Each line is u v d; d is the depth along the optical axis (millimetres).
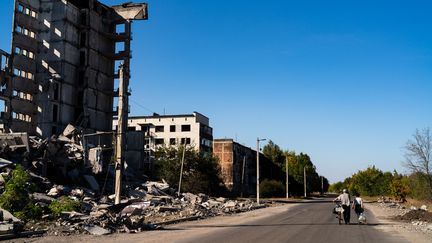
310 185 120375
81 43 74312
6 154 35188
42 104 67125
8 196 18531
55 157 38375
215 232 17719
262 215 31250
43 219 18578
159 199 38312
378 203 67438
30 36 69562
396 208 47812
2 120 60312
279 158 120500
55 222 17766
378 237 16438
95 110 74750
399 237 16562
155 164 67375
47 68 69625
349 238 15844
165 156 66875
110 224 17781
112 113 78812
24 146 37031
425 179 57344
